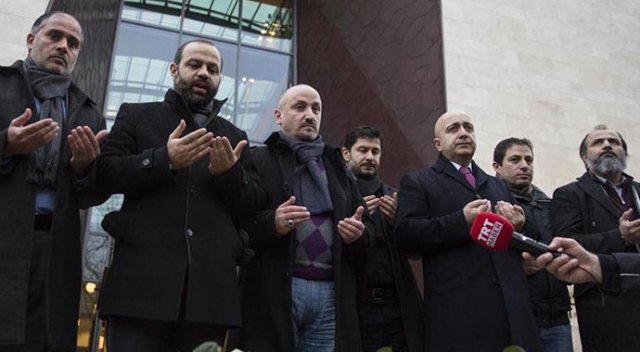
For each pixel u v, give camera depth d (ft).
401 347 13.61
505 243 9.83
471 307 11.78
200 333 9.64
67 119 10.26
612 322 11.99
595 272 9.01
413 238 12.62
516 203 13.91
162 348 9.55
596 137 15.16
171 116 11.17
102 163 10.09
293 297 11.35
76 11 22.61
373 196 15.03
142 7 44.06
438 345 11.84
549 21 37.63
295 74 46.42
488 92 33.22
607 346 11.98
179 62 11.69
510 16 36.45
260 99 44.78
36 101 10.19
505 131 32.63
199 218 10.01
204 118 11.53
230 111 43.42
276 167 12.46
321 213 12.10
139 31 42.88
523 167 16.70
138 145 10.70
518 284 12.07
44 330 9.02
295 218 10.82
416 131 32.19
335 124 39.68
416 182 13.60
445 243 12.29
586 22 38.75
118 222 9.91
